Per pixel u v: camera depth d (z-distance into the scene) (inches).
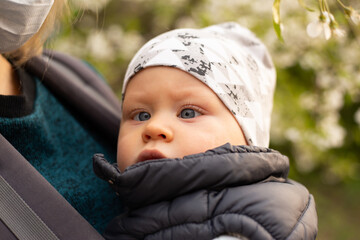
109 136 46.6
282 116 99.5
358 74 98.3
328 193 129.9
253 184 33.1
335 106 100.3
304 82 103.0
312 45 96.9
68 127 43.9
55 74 44.8
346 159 115.4
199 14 100.7
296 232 30.4
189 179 31.9
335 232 114.6
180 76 37.2
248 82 40.4
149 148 34.9
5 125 35.2
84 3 43.5
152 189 32.4
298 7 94.7
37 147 38.3
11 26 32.1
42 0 31.7
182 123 35.8
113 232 34.3
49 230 28.5
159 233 32.1
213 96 36.8
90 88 51.2
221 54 39.6
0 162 30.3
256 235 29.5
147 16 112.7
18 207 28.7
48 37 41.9
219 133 35.9
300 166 114.3
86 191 38.9
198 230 30.7
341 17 61.7
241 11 99.0
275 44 96.6
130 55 106.9
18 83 39.7
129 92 39.4
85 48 102.4
